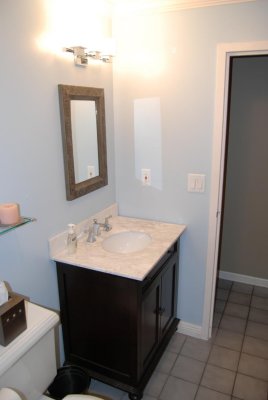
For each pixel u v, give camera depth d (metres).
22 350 1.27
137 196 2.41
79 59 1.81
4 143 1.44
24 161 1.56
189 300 2.42
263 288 3.09
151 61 2.11
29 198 1.62
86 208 2.11
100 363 1.93
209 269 2.29
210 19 1.91
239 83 2.72
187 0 1.90
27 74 1.52
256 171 2.88
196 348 2.32
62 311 1.93
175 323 2.38
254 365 2.16
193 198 2.23
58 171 1.80
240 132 2.83
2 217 1.35
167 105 2.14
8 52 1.40
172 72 2.08
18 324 1.28
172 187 2.28
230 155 2.92
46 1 1.57
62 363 2.04
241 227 3.07
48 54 1.63
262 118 2.74
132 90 2.22
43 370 1.44
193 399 1.92
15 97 1.47
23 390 1.33
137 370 1.82
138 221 2.38
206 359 2.22
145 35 2.08
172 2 1.94
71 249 1.85
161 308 2.07
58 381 1.79
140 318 1.73
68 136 1.80
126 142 2.33
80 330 1.93
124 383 1.88
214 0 1.85
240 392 1.96
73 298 1.88
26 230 1.63
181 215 2.30
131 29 2.11
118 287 1.71
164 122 2.18
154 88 2.15
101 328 1.85
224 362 2.19
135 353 1.79
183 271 2.39
